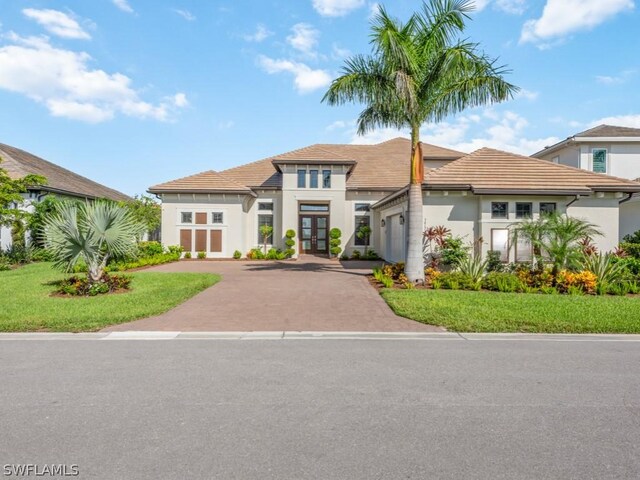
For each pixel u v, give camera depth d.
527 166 15.39
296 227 24.25
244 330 7.36
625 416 3.95
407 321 8.05
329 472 2.98
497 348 6.29
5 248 21.44
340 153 28.56
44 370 5.17
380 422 3.79
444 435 3.55
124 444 3.37
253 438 3.48
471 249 14.54
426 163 27.11
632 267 13.21
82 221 11.20
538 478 2.93
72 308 8.78
